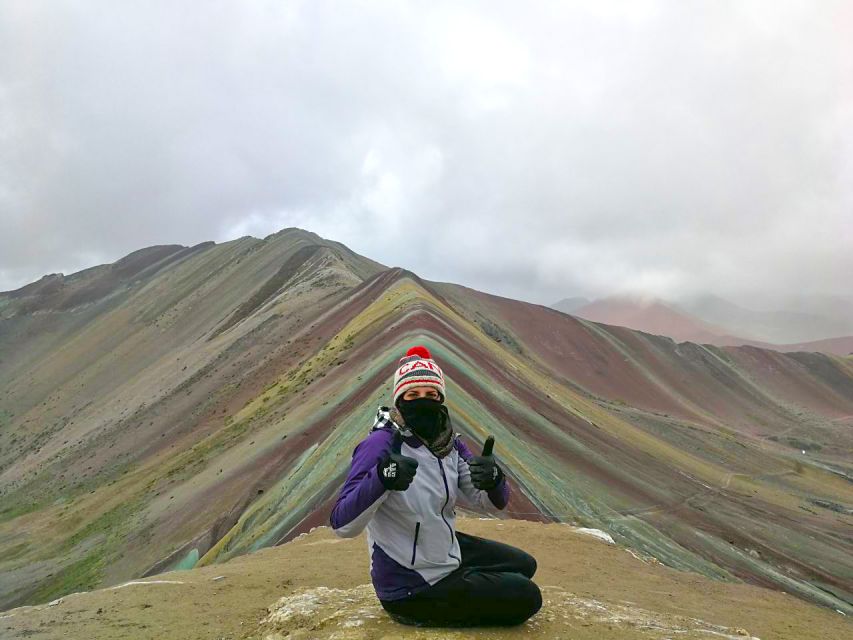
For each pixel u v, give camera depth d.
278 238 158.88
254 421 44.22
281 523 22.05
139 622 5.73
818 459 72.06
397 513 3.87
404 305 51.84
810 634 8.30
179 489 37.56
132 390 97.44
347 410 31.44
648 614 5.62
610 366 105.69
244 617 5.89
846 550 32.44
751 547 29.42
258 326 89.25
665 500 32.59
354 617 4.38
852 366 129.62
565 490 27.19
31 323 180.75
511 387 40.19
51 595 31.03
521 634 4.05
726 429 87.00
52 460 77.50
